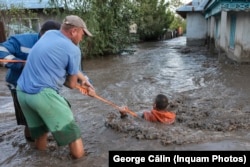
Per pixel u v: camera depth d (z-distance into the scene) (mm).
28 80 3512
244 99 6523
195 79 8953
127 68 11750
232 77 8953
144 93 7398
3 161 3891
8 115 5918
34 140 4457
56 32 3656
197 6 21219
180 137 4215
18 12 15000
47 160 3830
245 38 10883
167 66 11914
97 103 6449
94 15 15016
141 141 4203
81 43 14836
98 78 9664
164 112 4934
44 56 3457
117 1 16844
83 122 5172
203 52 17000
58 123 3516
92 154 3916
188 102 6434
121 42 17531
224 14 13969
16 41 4031
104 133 4605
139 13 19547
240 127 4633
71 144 3736
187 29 22031
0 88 8664
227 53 13148
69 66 3564
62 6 14883
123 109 4973
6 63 3986
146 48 21594
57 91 3617
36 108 3500
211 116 5246
